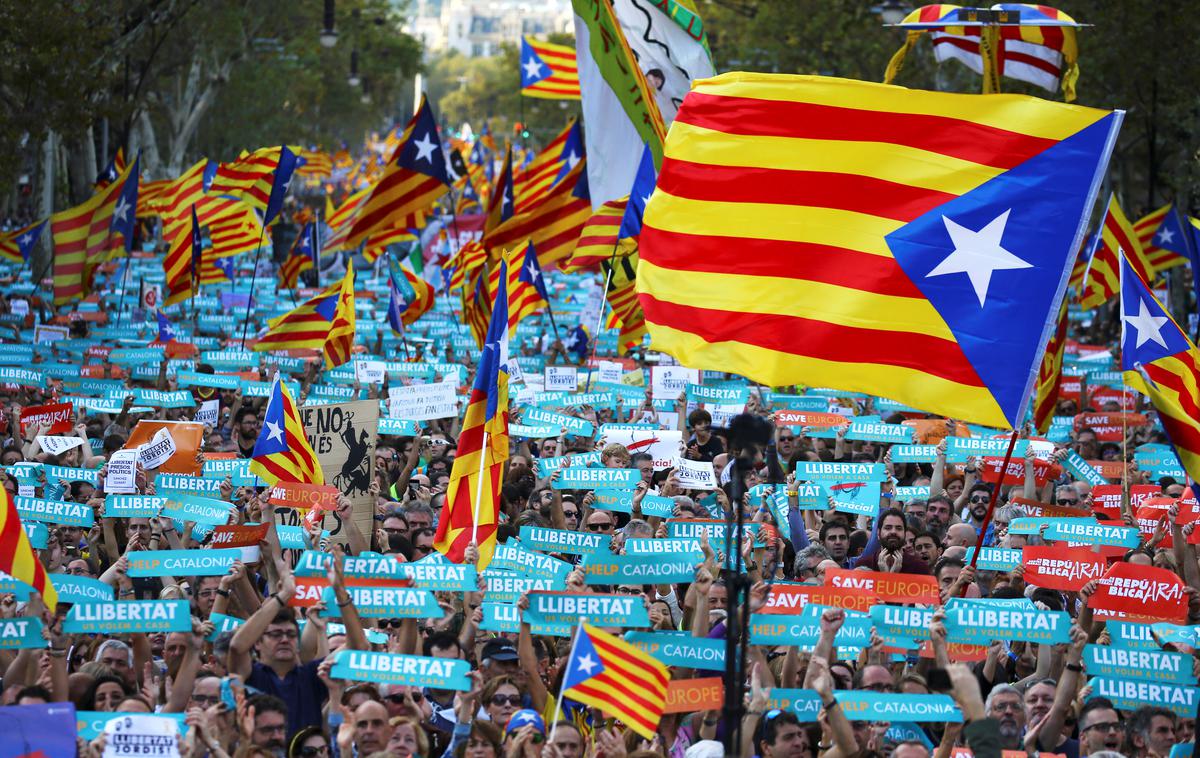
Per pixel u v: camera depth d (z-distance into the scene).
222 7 73.38
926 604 13.99
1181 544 17.34
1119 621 14.01
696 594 14.67
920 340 14.02
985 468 21.56
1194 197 53.00
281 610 13.33
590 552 14.55
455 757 12.42
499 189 37.09
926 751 11.66
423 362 31.39
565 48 46.22
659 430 22.39
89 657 14.46
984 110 14.19
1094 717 12.94
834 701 11.95
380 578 13.81
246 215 43.53
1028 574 15.45
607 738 11.69
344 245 31.31
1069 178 13.95
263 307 45.22
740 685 11.04
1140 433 27.88
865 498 18.62
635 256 29.77
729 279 14.54
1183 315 50.69
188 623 12.58
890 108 14.34
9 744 10.47
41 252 54.16
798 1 65.75
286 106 118.19
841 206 14.41
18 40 46.38
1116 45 47.59
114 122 62.75
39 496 19.88
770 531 15.84
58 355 33.94
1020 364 13.78
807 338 14.27
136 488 19.36
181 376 27.06
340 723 12.46
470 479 15.88
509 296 30.17
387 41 126.81
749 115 14.63
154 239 82.00
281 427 17.67
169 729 10.92
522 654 13.40
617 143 27.00
